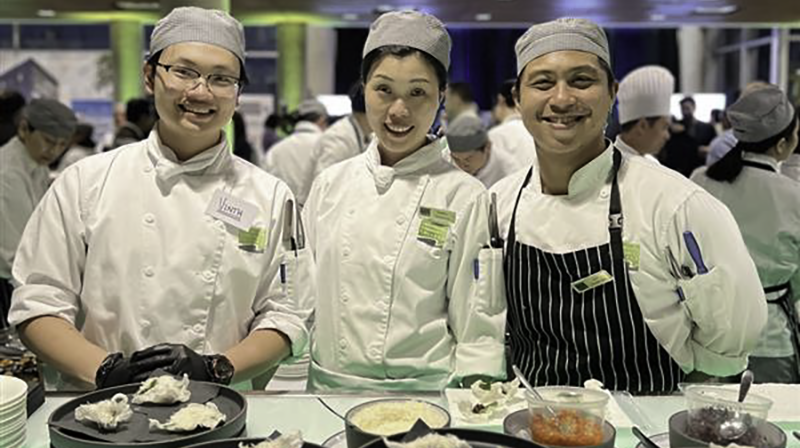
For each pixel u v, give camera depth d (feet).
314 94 28.02
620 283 5.25
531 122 5.26
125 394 4.30
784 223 8.34
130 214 5.28
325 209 5.97
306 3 20.29
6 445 3.76
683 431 3.78
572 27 5.14
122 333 5.20
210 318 5.30
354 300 5.66
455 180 5.74
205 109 5.14
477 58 29.99
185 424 3.83
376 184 5.78
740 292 5.13
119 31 24.95
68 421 3.94
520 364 5.79
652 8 20.43
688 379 5.70
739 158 8.64
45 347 4.97
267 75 28.53
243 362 4.99
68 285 5.28
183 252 5.26
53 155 11.51
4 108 14.25
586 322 5.35
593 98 5.10
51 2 21.08
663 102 10.93
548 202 5.52
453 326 5.67
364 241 5.67
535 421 3.77
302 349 5.44
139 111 16.99
